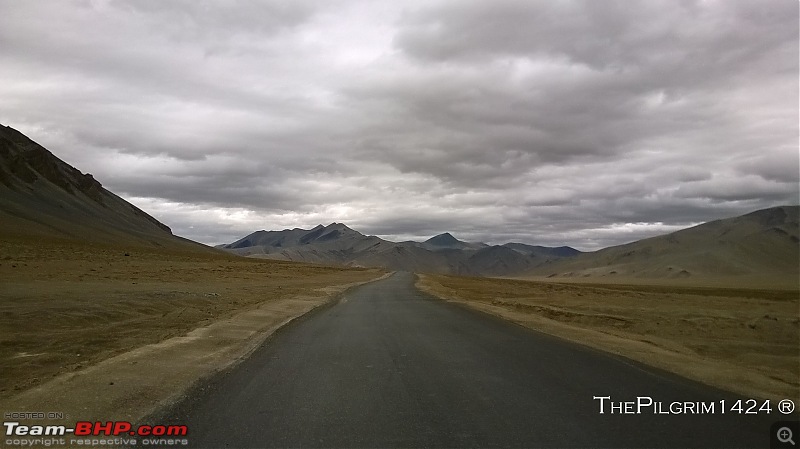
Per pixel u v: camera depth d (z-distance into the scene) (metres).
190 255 95.88
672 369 10.84
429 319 21.02
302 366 10.86
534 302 34.12
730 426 6.98
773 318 24.50
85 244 80.81
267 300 29.33
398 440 6.28
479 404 7.88
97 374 9.61
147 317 19.62
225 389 8.78
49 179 170.62
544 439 6.36
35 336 14.68
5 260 37.81
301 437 6.37
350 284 59.41
